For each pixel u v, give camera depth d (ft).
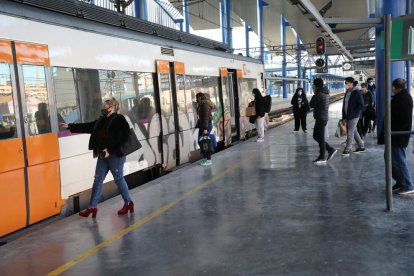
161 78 30.81
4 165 16.93
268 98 47.75
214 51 42.39
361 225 16.84
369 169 27.91
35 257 15.02
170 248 15.29
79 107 22.13
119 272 13.43
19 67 18.15
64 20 21.72
